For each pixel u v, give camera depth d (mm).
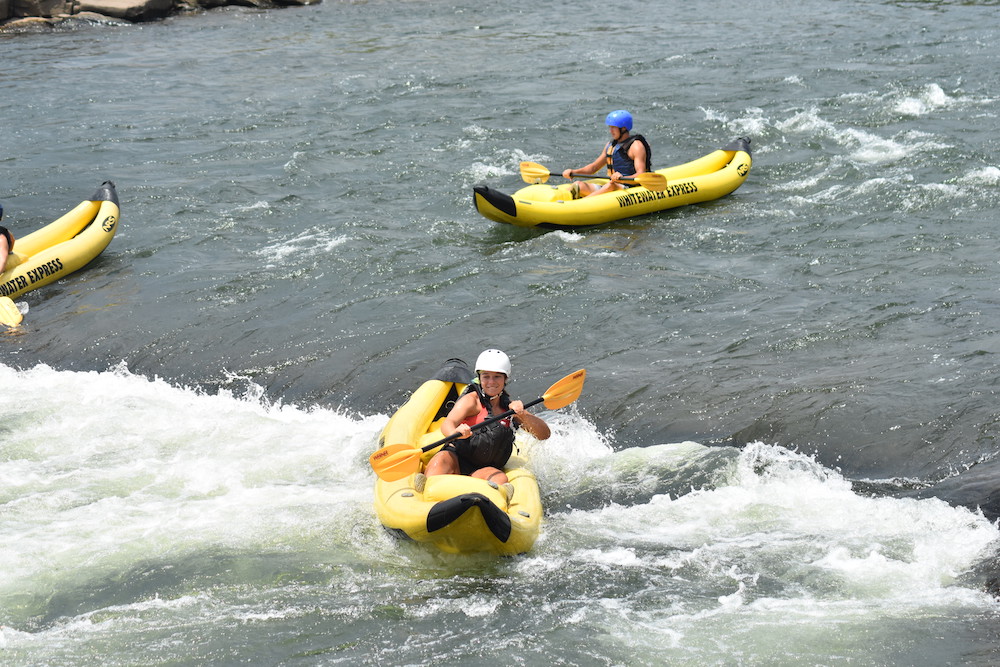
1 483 18719
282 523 17188
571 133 44562
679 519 17047
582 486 18344
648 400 21188
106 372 24281
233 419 21578
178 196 37281
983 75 49719
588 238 31797
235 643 13766
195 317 26766
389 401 22062
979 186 34188
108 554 16203
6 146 45156
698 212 34062
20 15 82000
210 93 55344
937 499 16922
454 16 83312
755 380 21609
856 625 13727
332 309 26875
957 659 12883
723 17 75062
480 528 15320
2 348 25703
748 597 14562
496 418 17188
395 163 40844
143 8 84250
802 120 44000
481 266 29516
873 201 33719
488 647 13547
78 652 13609
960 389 20391
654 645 13461
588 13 81438
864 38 61719
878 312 24688
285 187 38094
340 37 74062
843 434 19281
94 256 31031
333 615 14445
